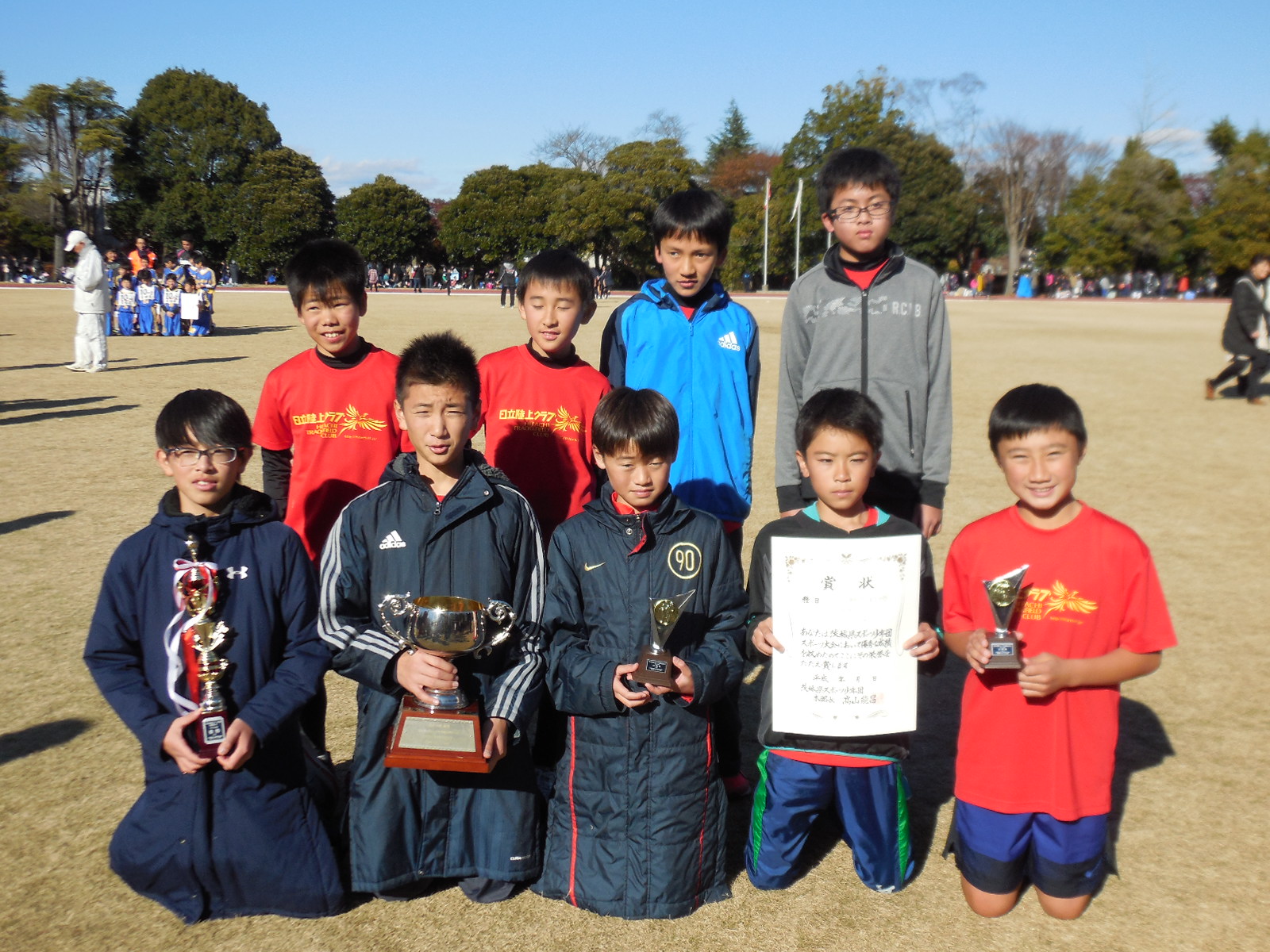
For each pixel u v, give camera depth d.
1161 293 58.12
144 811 2.66
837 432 2.72
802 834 2.87
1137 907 2.80
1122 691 4.29
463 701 2.64
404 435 3.58
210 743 2.54
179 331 20.91
